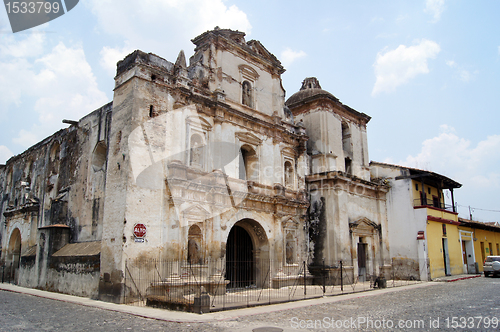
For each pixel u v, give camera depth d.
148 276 17.34
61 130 27.72
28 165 32.88
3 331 10.82
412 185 32.72
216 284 19.80
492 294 20.06
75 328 11.34
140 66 19.02
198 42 24.12
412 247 31.27
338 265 25.91
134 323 12.15
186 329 11.20
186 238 19.05
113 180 18.33
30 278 24.08
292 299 17.89
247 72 25.50
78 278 19.42
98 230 20.70
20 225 30.11
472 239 40.06
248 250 24.83
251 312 14.34
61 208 24.25
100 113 22.97
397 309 15.14
